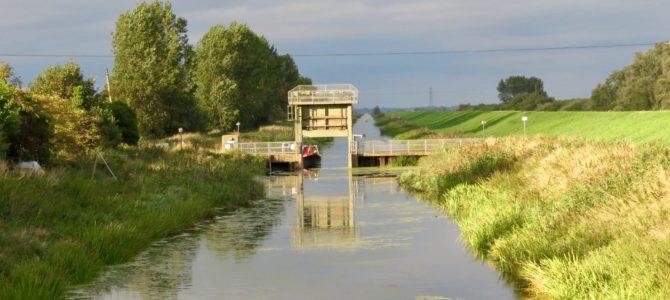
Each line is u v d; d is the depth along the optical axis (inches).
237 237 1009.5
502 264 777.6
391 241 966.4
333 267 808.9
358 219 1179.9
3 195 864.9
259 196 1545.3
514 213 911.7
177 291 700.7
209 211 1220.5
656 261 557.6
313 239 992.9
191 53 3442.4
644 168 877.2
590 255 645.9
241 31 4035.4
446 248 904.9
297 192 1642.5
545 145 1457.9
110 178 1273.4
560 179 1024.2
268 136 3353.8
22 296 593.3
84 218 918.4
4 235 746.2
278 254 886.4
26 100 1347.2
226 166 1612.9
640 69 3907.5
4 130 1239.5
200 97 3922.2
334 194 1584.6
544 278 646.5
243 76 4082.2
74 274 721.6
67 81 2143.2
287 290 706.8
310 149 2475.4
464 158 1540.4
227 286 722.2
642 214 698.8
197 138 2984.7
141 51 3245.6
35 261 690.8
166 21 3312.0
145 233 945.5
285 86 5733.3
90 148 1660.9
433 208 1298.0
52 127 1412.4
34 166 1235.9
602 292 561.9
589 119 2967.5
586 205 831.1
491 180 1286.9
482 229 893.8
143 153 1867.6
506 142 1608.0
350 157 2388.0
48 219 871.7
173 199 1172.5
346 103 2394.2
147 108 3230.8
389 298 673.6
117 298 672.4
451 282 726.5
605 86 4446.4
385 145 2532.0
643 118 2439.7
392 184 1793.8
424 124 6535.4
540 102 6151.6
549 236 768.3
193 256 871.1
